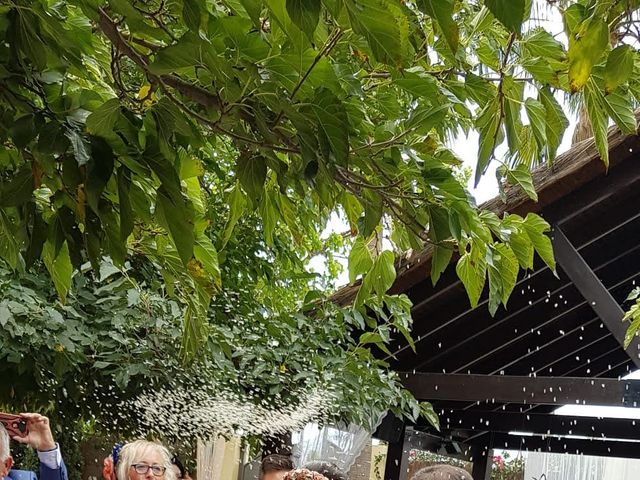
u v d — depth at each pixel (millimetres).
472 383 6605
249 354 4625
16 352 3756
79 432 4566
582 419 8352
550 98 1866
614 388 6297
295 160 1833
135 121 1584
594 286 6004
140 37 1810
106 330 4105
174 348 4129
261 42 1485
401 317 5145
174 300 4133
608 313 5996
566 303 7266
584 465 10250
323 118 1506
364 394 5027
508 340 7496
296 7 1282
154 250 2186
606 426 8391
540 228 2158
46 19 1446
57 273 2062
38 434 3268
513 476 11031
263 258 5641
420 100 1903
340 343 5645
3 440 2910
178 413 4188
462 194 1869
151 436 4180
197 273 2186
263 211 2283
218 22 1492
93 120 1518
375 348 6926
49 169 1617
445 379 6648
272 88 1515
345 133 1510
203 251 2156
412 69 1755
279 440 4691
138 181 1810
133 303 3924
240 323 4879
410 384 6742
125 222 1630
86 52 1725
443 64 2033
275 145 1679
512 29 1200
